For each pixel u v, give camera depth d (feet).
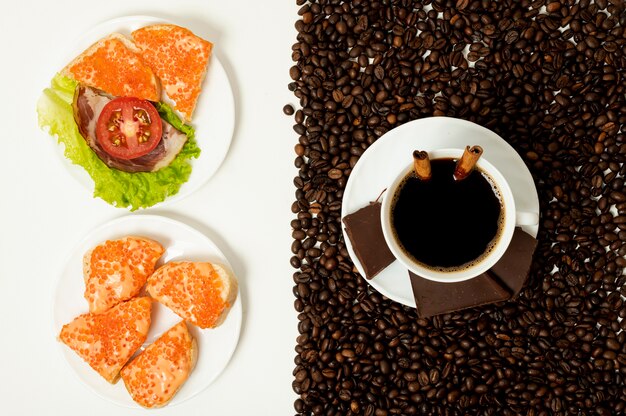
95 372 2.89
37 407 2.99
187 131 2.83
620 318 2.85
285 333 2.92
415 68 2.83
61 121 2.81
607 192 2.81
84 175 2.86
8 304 2.97
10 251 2.96
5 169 2.95
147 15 2.90
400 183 2.56
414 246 2.58
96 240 2.87
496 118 2.82
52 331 2.98
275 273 2.92
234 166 2.91
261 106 2.90
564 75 2.82
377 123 2.84
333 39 2.85
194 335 2.89
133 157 2.81
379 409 2.85
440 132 2.67
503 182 2.52
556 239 2.81
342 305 2.85
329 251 2.85
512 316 2.84
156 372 2.84
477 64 2.82
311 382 2.87
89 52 2.81
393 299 2.71
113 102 2.81
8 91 2.94
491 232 2.56
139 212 2.91
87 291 2.85
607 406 2.83
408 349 2.86
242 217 2.92
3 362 2.98
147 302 2.85
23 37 2.93
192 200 2.92
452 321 2.84
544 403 2.84
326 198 2.85
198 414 2.95
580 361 2.83
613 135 2.81
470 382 2.84
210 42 2.85
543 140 2.82
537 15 2.83
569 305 2.82
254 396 2.94
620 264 2.81
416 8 2.84
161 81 2.83
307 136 2.87
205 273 2.81
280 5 2.90
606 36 2.80
